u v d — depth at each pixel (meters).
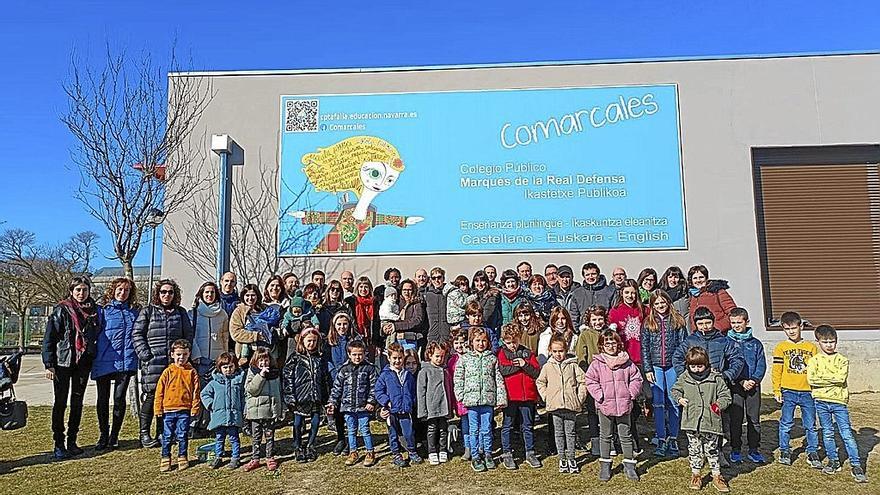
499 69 12.09
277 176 12.00
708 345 7.19
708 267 11.61
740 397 7.32
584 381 7.05
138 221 10.77
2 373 7.07
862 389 11.46
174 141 11.38
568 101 12.00
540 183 11.78
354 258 11.72
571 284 9.10
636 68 12.09
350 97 12.11
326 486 6.58
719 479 6.45
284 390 7.41
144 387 7.80
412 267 11.66
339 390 7.31
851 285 11.73
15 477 6.93
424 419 7.30
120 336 8.05
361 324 8.87
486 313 8.44
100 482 6.75
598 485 6.54
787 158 12.01
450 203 11.78
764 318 11.53
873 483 6.60
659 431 7.53
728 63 12.10
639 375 6.92
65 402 7.73
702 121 11.97
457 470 7.03
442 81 12.09
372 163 11.94
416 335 8.51
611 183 11.78
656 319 7.66
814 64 12.12
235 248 11.83
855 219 11.89
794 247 11.81
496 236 11.67
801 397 7.24
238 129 12.14
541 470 7.01
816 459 7.14
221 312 8.34
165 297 7.88
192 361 8.06
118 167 10.73
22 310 36.00
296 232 11.83
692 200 11.77
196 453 7.79
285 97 12.18
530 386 7.29
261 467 7.19
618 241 11.63
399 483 6.65
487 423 7.11
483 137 11.92
